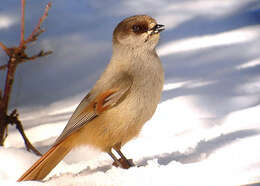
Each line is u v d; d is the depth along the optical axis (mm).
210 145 9992
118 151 9898
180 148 10273
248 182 8023
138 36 9867
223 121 11430
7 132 11445
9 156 9766
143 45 9867
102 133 9703
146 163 9773
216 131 10875
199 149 9914
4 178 9312
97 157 10891
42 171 9328
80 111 9766
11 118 11406
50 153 9266
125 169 8844
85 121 9680
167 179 8398
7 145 11938
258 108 11852
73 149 10180
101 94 9672
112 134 9703
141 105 9703
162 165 8961
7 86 11391
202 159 9453
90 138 9789
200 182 8203
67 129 9609
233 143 9898
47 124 12703
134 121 9703
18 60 11414
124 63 9914
